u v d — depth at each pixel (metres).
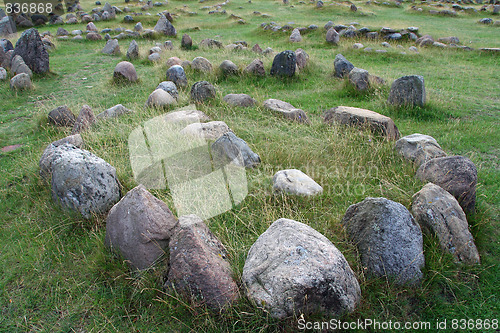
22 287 3.21
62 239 3.68
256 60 9.63
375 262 3.09
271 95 8.56
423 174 4.21
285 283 2.57
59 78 10.16
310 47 14.84
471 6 27.19
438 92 8.62
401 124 6.62
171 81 8.23
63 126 6.38
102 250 3.36
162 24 17.11
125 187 4.30
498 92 8.79
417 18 21.95
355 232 3.36
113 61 12.20
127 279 3.12
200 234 3.11
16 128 6.63
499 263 3.33
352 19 20.92
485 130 6.19
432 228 3.35
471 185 3.77
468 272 3.20
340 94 8.48
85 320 2.90
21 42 10.01
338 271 2.65
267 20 21.47
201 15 24.08
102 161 3.99
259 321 2.64
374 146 5.25
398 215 3.11
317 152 5.15
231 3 27.11
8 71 9.84
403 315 2.87
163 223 3.23
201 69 9.73
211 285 2.79
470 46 14.10
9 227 3.93
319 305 2.62
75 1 25.64
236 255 3.26
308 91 8.92
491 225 3.77
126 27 19.00
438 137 6.00
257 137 5.73
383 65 11.87
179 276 2.87
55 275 3.29
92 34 15.88
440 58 12.61
